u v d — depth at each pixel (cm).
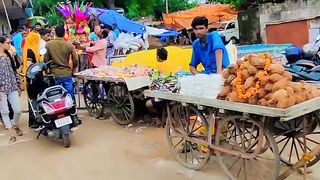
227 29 2417
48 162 555
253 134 467
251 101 394
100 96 784
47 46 707
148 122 738
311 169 482
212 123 460
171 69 745
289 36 1598
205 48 536
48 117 607
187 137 500
